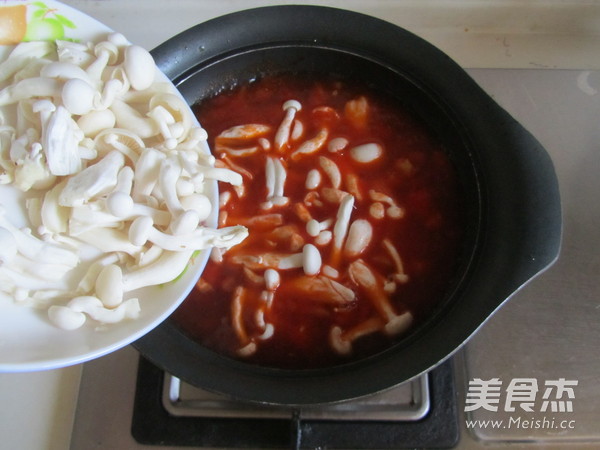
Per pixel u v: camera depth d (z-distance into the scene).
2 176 0.52
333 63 0.74
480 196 0.62
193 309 0.65
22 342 0.49
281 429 0.65
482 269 0.58
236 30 0.71
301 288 0.65
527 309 0.71
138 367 0.68
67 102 0.52
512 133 0.63
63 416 0.67
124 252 0.53
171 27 0.92
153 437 0.65
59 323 0.49
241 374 0.55
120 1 0.90
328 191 0.71
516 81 0.86
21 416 0.66
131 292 0.54
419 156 0.73
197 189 0.56
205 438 0.65
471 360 0.68
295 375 0.56
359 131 0.76
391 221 0.69
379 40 0.71
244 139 0.75
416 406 0.65
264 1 0.90
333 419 0.65
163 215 0.53
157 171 0.54
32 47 0.57
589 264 0.73
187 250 0.52
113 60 0.59
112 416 0.67
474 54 0.90
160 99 0.58
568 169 0.79
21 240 0.50
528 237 0.57
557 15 0.89
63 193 0.51
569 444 0.64
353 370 0.55
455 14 0.90
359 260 0.67
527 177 0.60
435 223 0.69
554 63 0.88
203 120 0.77
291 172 0.73
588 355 0.69
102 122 0.55
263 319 0.64
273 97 0.78
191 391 0.67
